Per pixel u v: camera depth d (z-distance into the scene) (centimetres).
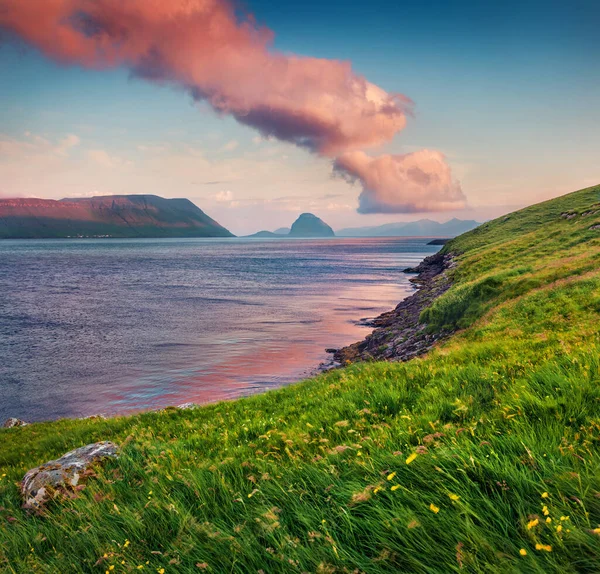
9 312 5791
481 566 239
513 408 482
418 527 280
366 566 267
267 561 300
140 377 3072
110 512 453
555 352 791
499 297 2839
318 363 3316
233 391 2722
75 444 1182
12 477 896
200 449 718
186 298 6994
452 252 10525
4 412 2505
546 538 251
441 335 2970
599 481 286
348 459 436
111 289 8269
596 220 5531
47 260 17738
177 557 326
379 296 7112
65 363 3441
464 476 332
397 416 594
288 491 382
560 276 2736
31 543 440
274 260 17962
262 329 4591
